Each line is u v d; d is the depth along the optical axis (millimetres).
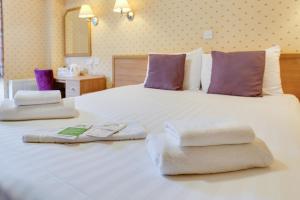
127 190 699
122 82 3471
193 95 2240
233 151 835
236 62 2219
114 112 1598
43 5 4070
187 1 2902
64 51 4133
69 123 1351
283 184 734
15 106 1446
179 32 3004
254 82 2148
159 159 804
